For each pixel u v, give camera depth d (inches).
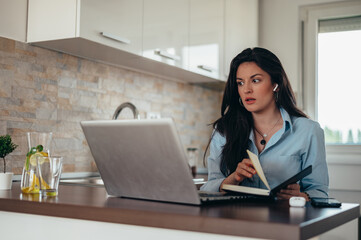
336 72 145.3
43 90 95.9
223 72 136.4
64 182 89.8
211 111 157.8
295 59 147.1
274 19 150.6
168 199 52.9
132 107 109.0
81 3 85.5
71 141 103.1
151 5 105.1
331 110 145.3
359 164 137.6
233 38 139.2
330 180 140.7
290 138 71.0
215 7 131.7
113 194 59.1
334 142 144.4
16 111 90.1
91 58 107.3
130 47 98.7
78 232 51.3
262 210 48.1
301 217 43.4
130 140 51.3
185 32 118.3
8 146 76.2
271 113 72.9
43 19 90.0
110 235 49.2
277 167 70.7
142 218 45.9
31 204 53.8
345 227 121.3
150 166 51.6
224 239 42.8
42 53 95.6
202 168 138.6
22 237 55.7
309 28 147.6
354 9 141.6
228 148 73.3
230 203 54.6
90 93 107.9
